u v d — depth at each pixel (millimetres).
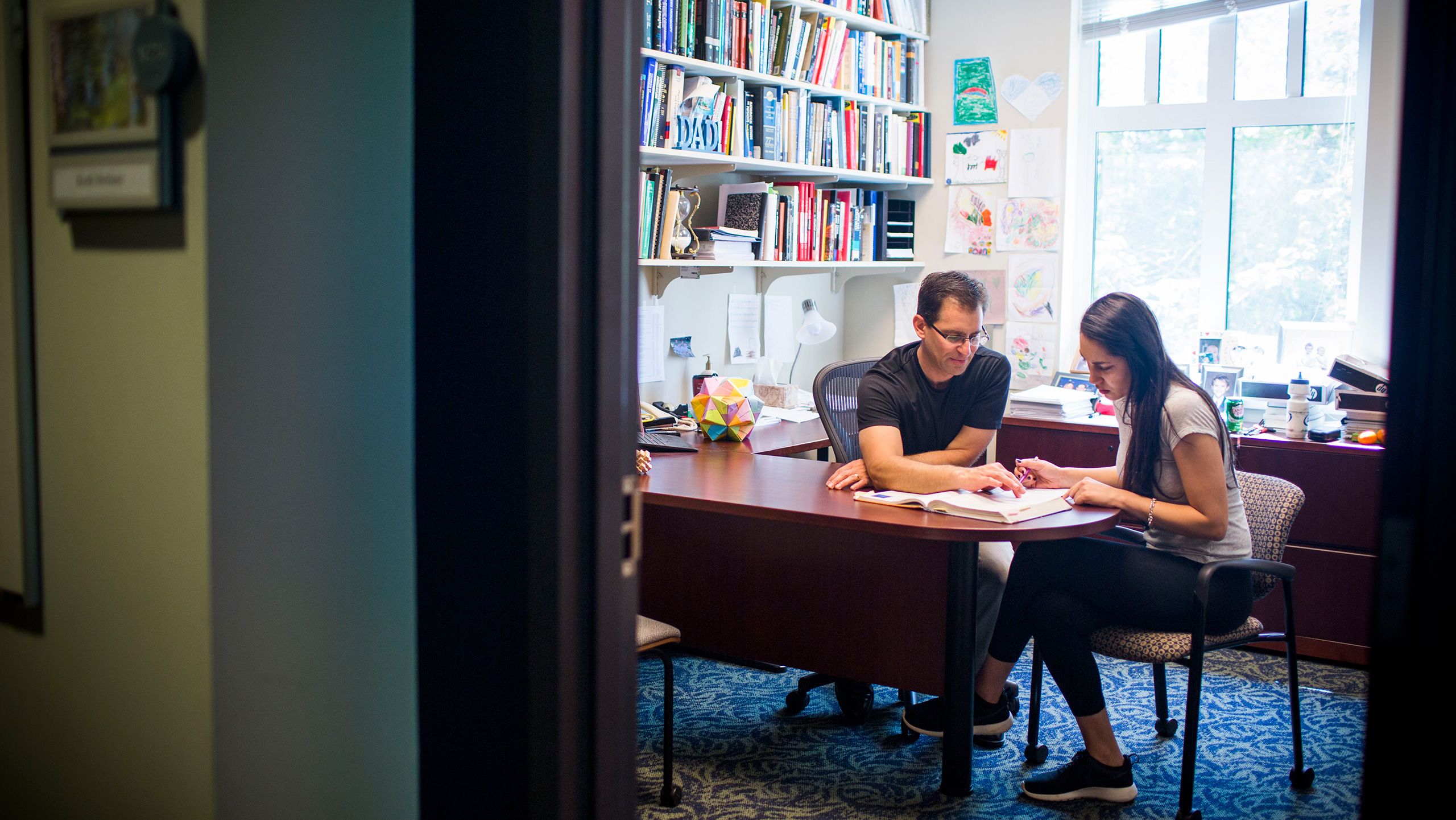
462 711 1281
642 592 2973
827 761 2656
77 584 1395
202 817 1247
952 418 2791
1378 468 3189
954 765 2455
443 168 1250
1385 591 1143
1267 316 4035
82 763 1423
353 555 1310
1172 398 2350
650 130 3246
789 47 3721
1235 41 4000
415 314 1293
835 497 2486
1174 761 2645
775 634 2746
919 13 4348
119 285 1272
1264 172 3986
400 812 1360
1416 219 1110
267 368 1226
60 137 1303
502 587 1228
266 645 1246
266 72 1195
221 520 1198
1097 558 2379
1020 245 4285
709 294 4047
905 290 4555
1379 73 3562
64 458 1388
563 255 1155
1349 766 2621
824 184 4320
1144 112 4184
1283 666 3309
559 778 1198
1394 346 1131
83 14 1260
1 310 1442
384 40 1282
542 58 1156
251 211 1195
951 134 4395
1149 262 4250
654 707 3010
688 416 3729
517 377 1195
